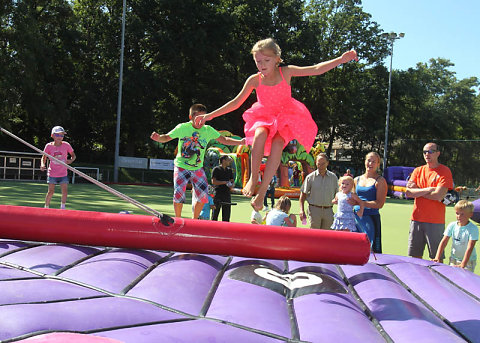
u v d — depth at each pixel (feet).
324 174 20.92
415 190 18.13
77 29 105.09
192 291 9.89
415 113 164.35
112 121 105.70
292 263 13.15
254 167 11.06
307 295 10.21
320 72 11.18
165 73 106.73
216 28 102.27
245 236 11.62
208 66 106.63
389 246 27.55
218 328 7.91
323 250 11.39
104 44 99.45
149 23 103.04
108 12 106.32
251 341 7.55
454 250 17.60
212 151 64.95
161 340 7.15
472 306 10.40
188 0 98.84
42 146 109.40
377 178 19.10
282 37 110.11
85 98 98.32
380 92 146.82
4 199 39.60
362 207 18.70
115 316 8.09
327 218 20.95
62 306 8.14
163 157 123.85
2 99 84.38
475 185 100.32
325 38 138.31
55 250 12.31
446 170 17.94
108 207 38.96
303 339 7.97
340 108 139.33
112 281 10.16
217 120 106.32
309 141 11.78
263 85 11.55
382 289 10.98
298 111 11.43
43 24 97.96
